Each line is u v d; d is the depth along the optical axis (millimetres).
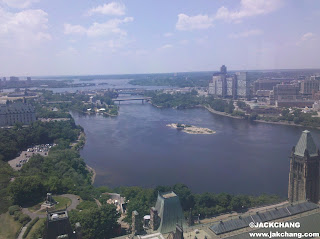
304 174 177000
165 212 142625
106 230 184500
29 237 187375
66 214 126125
